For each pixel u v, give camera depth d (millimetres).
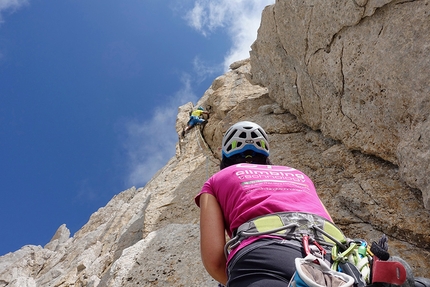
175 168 8227
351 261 1390
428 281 1474
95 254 9422
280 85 6816
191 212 5953
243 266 1455
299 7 5340
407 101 3789
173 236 5371
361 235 3879
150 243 5391
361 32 4355
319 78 5363
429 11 3516
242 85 10031
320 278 1192
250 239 1529
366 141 4609
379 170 4457
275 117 7043
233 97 9406
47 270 12906
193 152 8742
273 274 1351
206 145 8719
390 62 3930
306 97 5910
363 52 4344
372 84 4270
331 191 4590
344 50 4668
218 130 8234
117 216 11734
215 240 1685
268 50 6887
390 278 1243
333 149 5195
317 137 5902
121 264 5102
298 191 1772
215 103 9805
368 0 4129
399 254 3500
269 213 1607
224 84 10867
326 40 4980
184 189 6879
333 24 4754
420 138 3617
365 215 4012
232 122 7867
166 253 5000
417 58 3611
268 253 1422
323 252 1410
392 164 4395
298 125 6531
